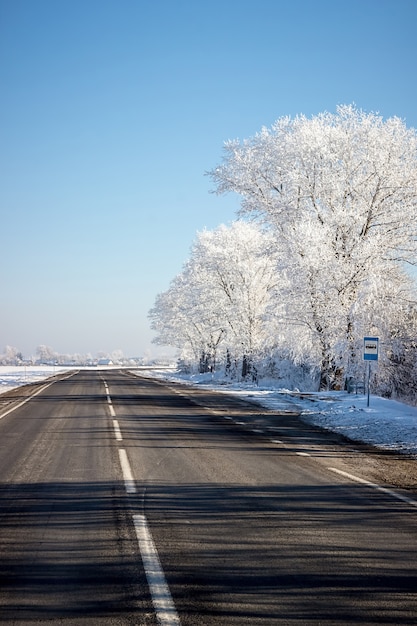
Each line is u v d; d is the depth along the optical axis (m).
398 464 11.60
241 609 4.67
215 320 54.78
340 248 31.64
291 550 6.12
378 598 4.91
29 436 15.21
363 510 7.81
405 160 31.92
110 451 12.76
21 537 6.55
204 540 6.44
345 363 30.94
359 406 22.55
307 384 44.97
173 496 8.54
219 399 29.11
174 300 74.56
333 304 30.88
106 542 6.37
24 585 5.16
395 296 29.95
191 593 4.98
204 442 14.24
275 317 34.38
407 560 5.84
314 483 9.59
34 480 9.69
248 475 10.20
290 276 32.25
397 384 31.84
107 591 5.02
